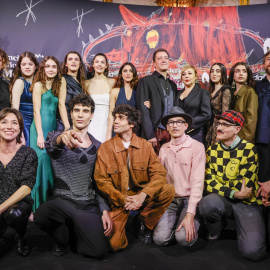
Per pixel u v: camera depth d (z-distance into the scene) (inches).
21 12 139.1
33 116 122.3
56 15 142.9
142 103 123.4
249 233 81.7
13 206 77.5
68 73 132.6
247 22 149.8
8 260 78.4
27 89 121.3
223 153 93.8
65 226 81.2
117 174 87.0
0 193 82.1
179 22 152.3
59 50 143.7
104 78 135.2
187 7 151.9
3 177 82.0
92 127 129.4
